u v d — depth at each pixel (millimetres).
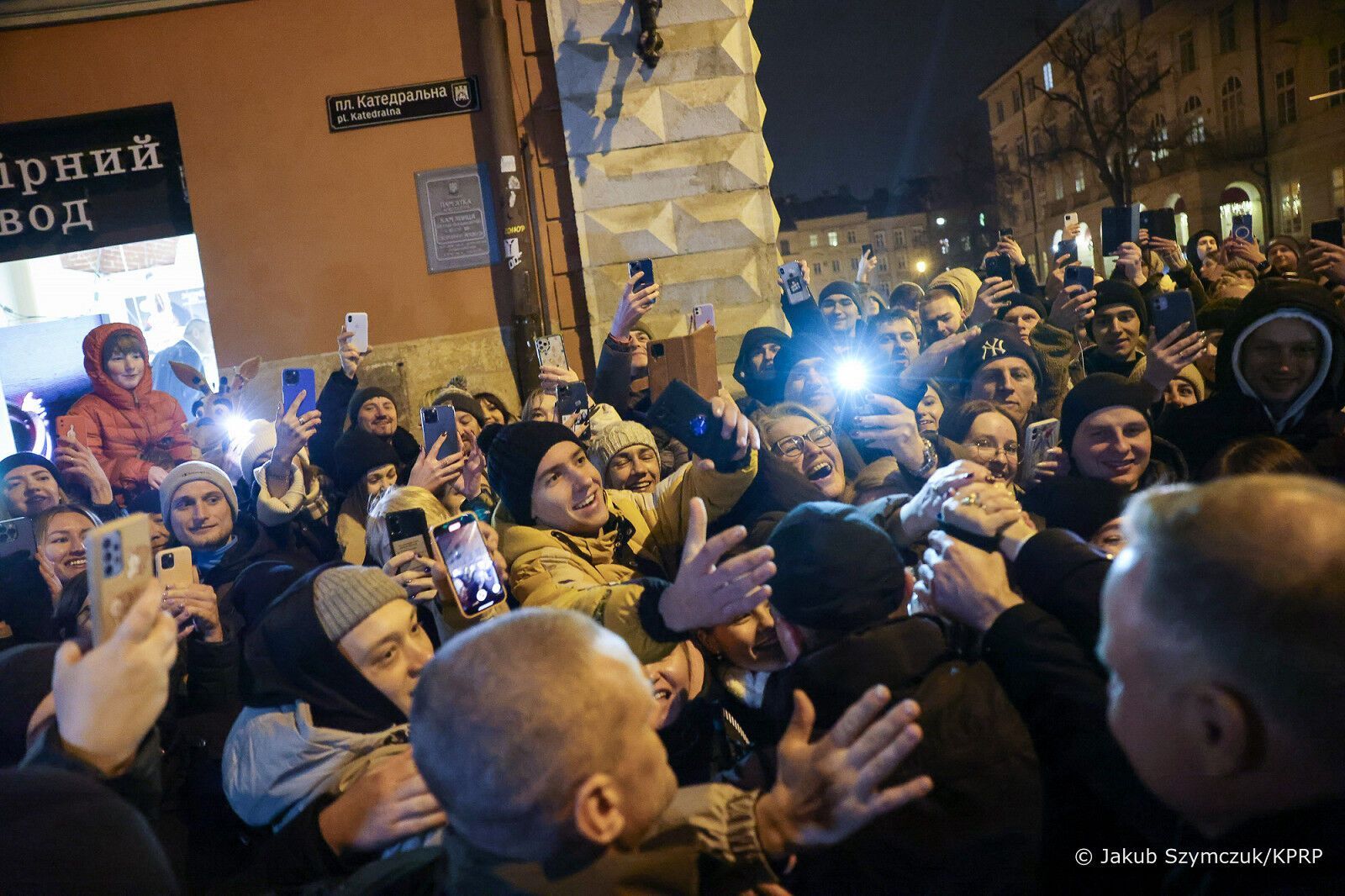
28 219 7000
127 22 6727
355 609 2023
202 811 2480
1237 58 22375
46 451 6863
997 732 1625
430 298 7008
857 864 1608
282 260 6906
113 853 1333
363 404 4914
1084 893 1609
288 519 3959
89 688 1460
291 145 6867
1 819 1298
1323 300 3572
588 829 1278
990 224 23641
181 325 8992
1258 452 2811
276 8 6801
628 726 1331
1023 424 4043
